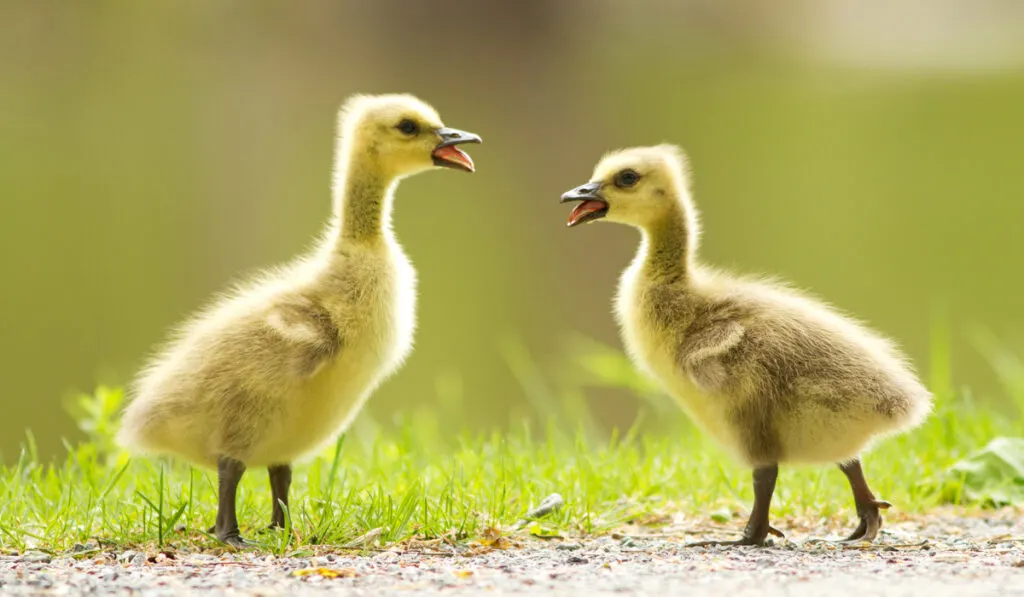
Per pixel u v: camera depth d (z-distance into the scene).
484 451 11.14
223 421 8.82
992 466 10.91
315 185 44.62
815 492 10.41
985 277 31.17
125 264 34.03
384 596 6.72
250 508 9.59
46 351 25.30
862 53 78.12
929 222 38.47
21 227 37.97
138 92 62.22
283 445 9.05
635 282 9.88
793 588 6.72
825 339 9.03
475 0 71.38
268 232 37.56
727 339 9.02
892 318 27.05
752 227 37.72
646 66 74.31
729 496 10.67
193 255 35.06
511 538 8.95
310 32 68.94
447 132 10.00
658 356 9.66
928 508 10.63
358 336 9.19
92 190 43.72
